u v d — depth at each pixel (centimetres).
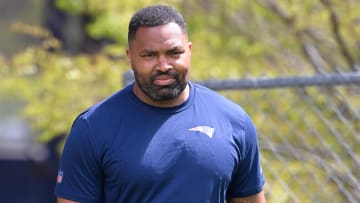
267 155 1622
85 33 3066
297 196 1583
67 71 2222
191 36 2284
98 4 2314
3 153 3753
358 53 2156
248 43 2292
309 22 2145
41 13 3409
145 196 1112
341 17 2092
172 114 1128
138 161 1101
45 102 2220
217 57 2247
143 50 1091
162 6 1116
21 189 3744
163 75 1091
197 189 1110
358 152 1603
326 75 1448
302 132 1688
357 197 1527
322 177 1584
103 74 2197
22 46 3416
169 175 1105
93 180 1130
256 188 1202
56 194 1148
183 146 1112
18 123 3712
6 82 2294
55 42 2322
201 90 1165
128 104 1132
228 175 1134
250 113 1764
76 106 2198
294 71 2198
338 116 1577
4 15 3472
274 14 2264
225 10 2314
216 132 1130
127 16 2245
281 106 1747
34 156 3656
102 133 1115
